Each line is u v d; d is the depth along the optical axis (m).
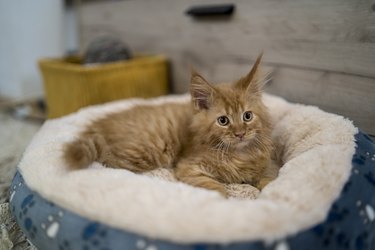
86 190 0.89
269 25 1.52
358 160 0.99
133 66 1.90
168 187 0.91
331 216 0.83
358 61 1.25
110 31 2.40
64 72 1.86
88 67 1.78
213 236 0.74
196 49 1.89
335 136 1.12
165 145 1.28
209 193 0.90
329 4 1.30
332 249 0.81
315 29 1.36
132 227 0.79
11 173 1.56
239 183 1.23
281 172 1.04
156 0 2.02
